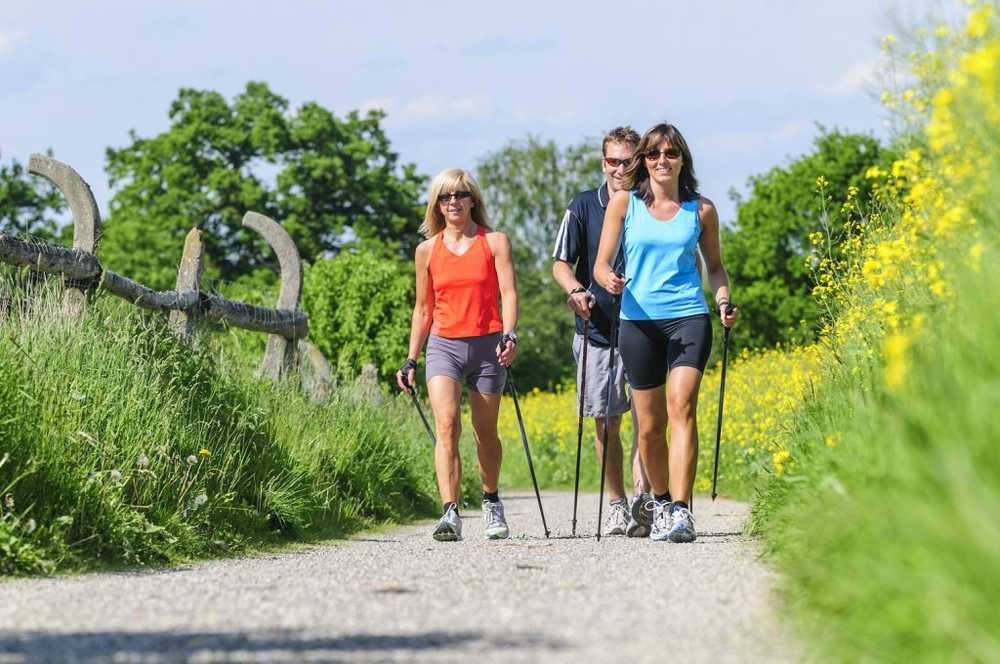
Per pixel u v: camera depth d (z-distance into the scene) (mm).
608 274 24016
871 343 19969
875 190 23812
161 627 13148
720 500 45531
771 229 169875
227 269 165250
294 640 12258
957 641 9203
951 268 15102
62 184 28156
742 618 13148
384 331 70125
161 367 25969
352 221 175625
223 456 26094
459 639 12203
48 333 23672
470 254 26094
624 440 63062
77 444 21344
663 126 24047
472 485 48688
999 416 10234
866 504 12492
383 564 19906
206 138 169375
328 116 173750
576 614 13656
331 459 32781
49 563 18703
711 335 24047
